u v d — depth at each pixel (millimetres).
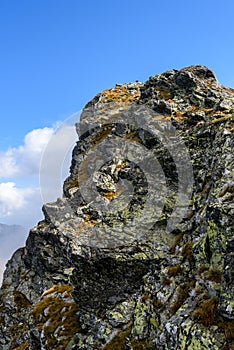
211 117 37125
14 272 56344
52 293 37625
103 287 27812
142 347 21016
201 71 53688
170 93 51625
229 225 19609
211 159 29969
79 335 27859
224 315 16766
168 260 25000
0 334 47062
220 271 19562
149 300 23141
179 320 18562
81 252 28719
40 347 31016
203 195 28344
